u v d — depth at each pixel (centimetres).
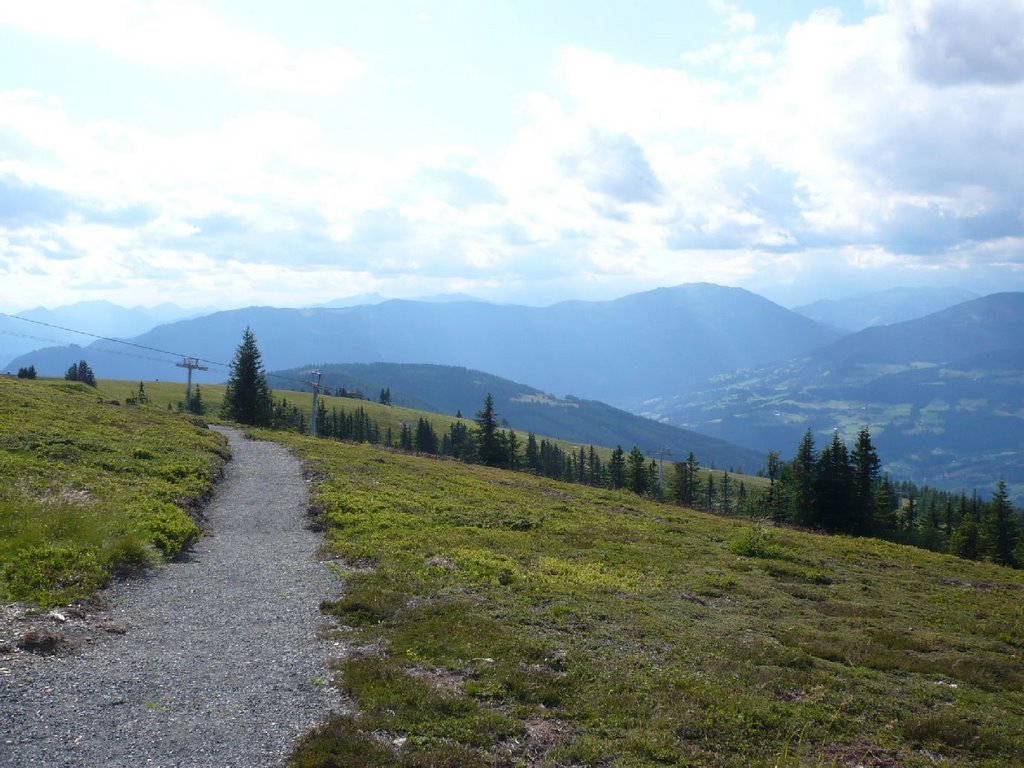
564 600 2056
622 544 3275
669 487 11912
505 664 1430
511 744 1108
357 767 981
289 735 1089
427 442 15350
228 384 10431
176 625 1616
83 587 1752
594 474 14225
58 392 6097
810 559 3516
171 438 4659
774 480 11625
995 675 1828
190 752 1015
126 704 1157
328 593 1975
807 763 1142
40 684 1195
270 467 4659
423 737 1094
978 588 3434
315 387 10506
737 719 1278
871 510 8544
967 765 1230
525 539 3088
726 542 3850
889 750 1244
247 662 1396
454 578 2194
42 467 2939
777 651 1752
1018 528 9975
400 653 1469
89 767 952
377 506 3441
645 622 1917
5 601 1582
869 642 2022
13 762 940
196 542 2589
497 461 10262
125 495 2800
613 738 1159
